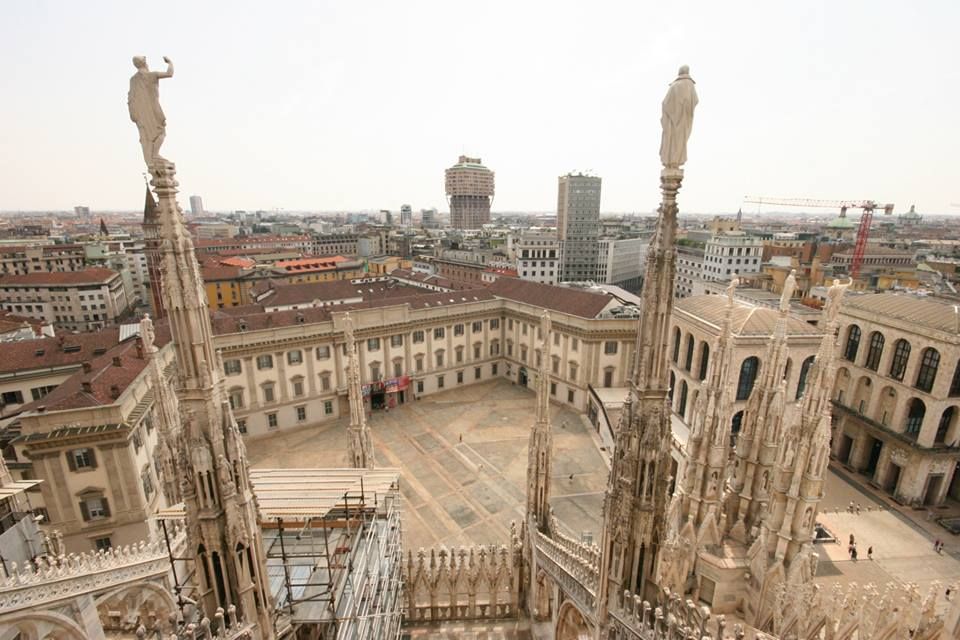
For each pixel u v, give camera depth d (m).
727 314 23.59
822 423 19.70
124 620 21.34
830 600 17.83
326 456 60.28
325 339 68.62
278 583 21.41
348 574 20.33
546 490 25.89
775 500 21.45
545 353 24.08
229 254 184.12
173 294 11.13
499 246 190.12
